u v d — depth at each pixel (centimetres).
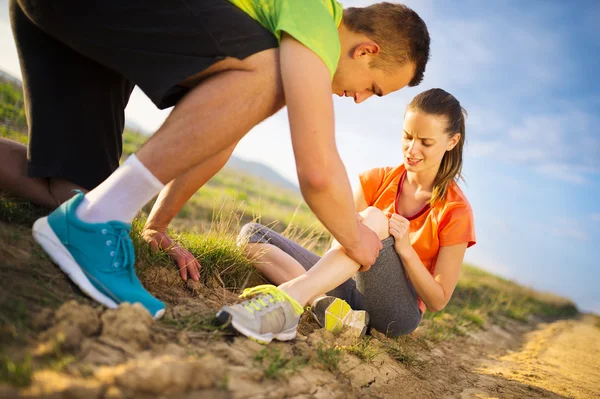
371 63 192
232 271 267
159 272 219
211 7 163
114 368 128
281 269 273
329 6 184
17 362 117
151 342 150
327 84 165
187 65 166
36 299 150
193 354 152
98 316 151
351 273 212
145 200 167
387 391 211
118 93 208
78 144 196
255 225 288
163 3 161
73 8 160
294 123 162
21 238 173
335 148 166
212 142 164
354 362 219
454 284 253
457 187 261
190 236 280
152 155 161
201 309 197
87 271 163
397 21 188
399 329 268
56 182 200
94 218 164
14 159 200
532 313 1098
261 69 166
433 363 300
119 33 163
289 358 180
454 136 244
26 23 188
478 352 423
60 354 126
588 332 1027
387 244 234
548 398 282
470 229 251
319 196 168
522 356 466
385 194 275
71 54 191
